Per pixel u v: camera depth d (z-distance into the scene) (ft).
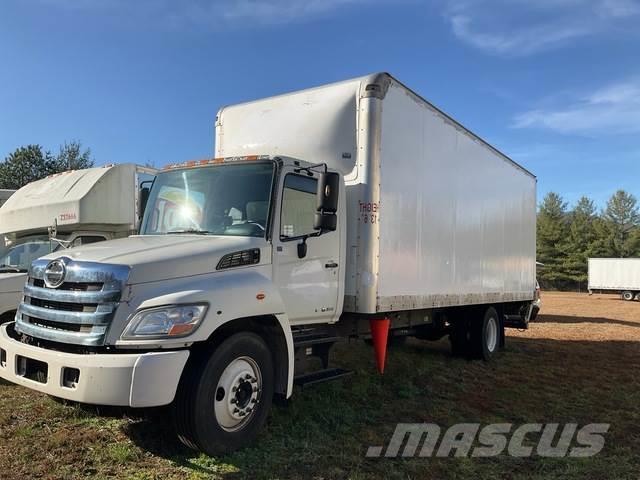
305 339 18.57
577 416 20.70
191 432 13.71
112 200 29.84
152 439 15.44
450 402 22.03
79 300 13.58
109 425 16.49
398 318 25.70
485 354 31.58
